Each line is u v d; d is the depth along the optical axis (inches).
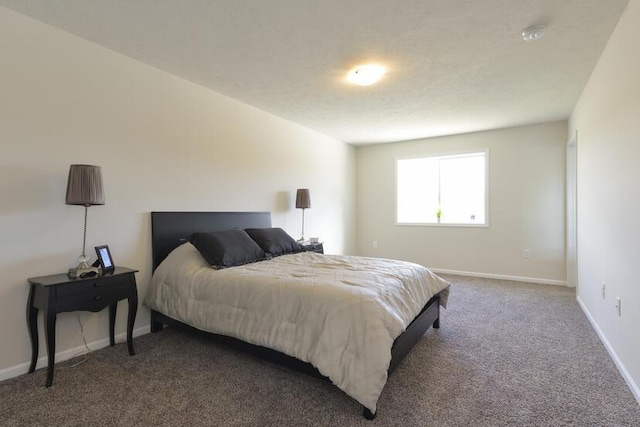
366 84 127.4
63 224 92.5
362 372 65.4
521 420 65.3
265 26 89.2
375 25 88.5
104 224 101.7
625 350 82.2
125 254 107.1
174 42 98.0
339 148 227.0
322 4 79.4
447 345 101.6
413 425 63.8
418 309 91.2
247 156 153.1
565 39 95.4
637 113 75.0
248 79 124.9
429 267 221.9
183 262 107.6
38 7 81.5
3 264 82.0
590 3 79.1
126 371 85.4
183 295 100.6
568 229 177.9
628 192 81.0
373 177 242.8
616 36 89.2
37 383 79.3
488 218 202.1
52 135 90.4
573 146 171.2
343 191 231.8
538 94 139.6
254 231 138.0
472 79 124.0
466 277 201.8
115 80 104.3
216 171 137.7
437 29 90.4
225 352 96.8
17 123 84.3
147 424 64.4
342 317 71.1
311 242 177.8
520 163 192.5
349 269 101.5
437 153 217.6
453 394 74.4
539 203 187.9
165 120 118.6
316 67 114.1
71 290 81.5
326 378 74.4
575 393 75.0
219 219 137.4
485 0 77.9
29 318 83.2
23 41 85.1
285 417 66.4
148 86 113.3
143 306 112.5
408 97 143.6
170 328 117.0
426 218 228.8
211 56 106.6
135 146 109.7
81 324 96.7
